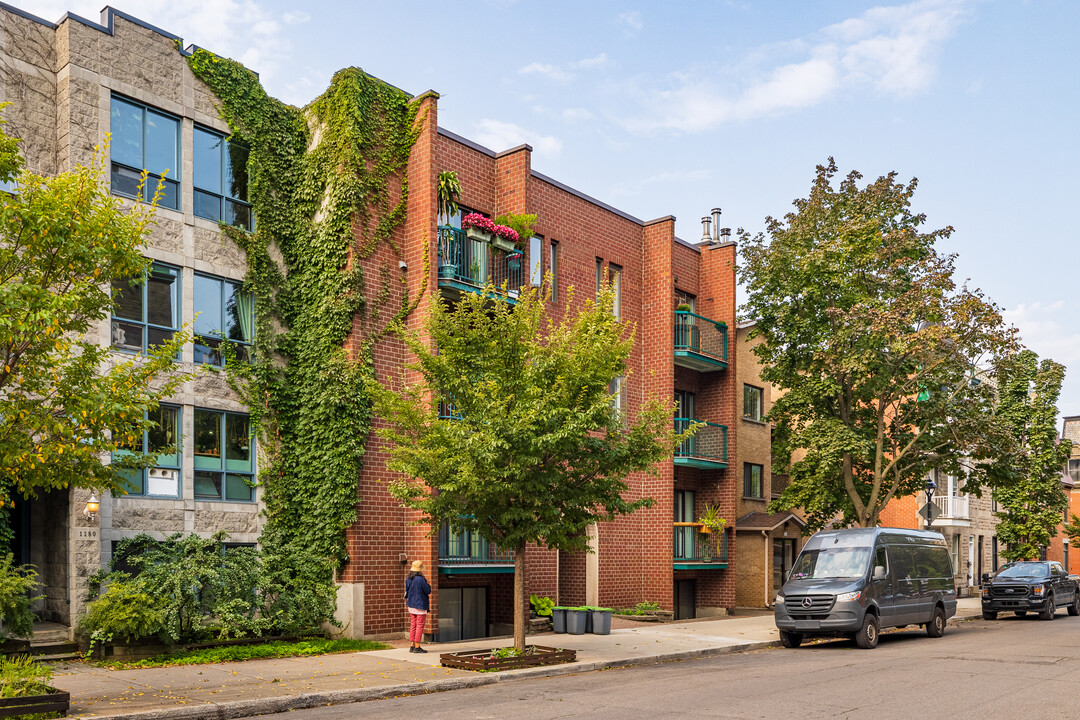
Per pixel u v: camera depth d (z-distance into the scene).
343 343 19.42
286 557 18.66
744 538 30.97
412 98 21.17
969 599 40.06
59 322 10.56
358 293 19.42
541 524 15.62
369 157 20.19
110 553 16.50
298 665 15.02
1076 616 32.31
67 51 17.08
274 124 20.42
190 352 18.27
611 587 25.80
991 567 45.38
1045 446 36.16
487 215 23.17
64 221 10.47
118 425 11.15
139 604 15.25
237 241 19.39
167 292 18.12
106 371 16.59
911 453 26.31
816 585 19.69
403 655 16.44
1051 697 12.31
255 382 19.16
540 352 15.73
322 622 18.72
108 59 17.67
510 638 20.02
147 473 17.28
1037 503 37.09
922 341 24.14
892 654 18.14
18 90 16.70
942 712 11.10
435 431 15.20
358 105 20.03
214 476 18.39
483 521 15.91
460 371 15.80
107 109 17.55
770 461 33.62
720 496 29.16
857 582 19.50
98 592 15.95
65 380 10.98
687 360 28.09
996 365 25.55
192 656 15.54
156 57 18.52
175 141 18.73
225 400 18.67
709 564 27.92
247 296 19.61
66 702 10.32
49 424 10.72
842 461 25.98
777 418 27.28
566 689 13.30
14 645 14.87
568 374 15.69
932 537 23.36
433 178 20.41
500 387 15.22
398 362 20.20
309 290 19.91
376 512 19.28
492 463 14.85
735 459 29.22
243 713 11.22
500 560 21.44
